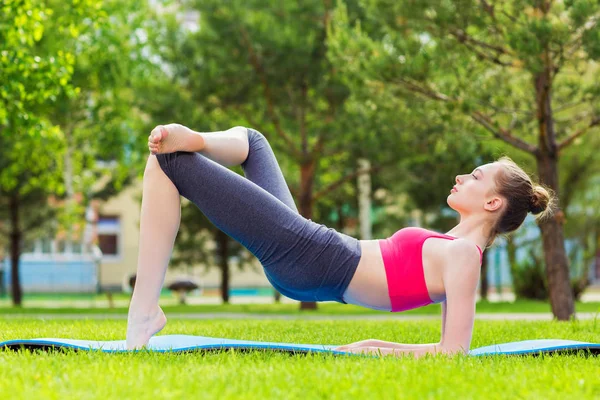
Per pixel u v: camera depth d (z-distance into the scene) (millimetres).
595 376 3236
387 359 3617
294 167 18719
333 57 10984
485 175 4051
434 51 9828
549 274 10922
